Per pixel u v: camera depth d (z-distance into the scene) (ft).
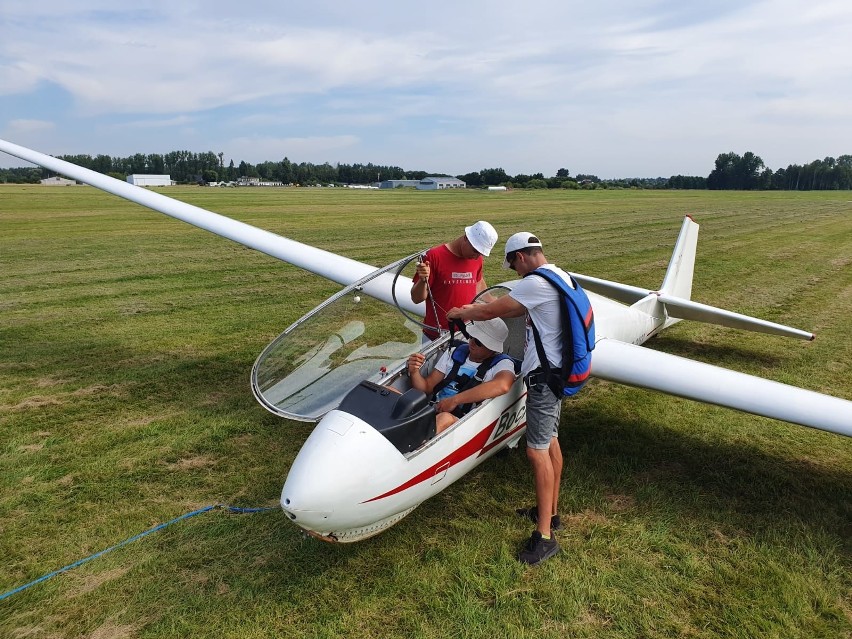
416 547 10.42
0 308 26.96
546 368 9.82
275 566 9.91
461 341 12.67
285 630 8.57
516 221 74.23
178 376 18.52
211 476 12.71
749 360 20.08
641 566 9.86
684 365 12.94
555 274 9.89
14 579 9.68
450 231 61.36
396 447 9.54
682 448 13.91
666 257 41.52
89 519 11.23
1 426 15.02
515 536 10.68
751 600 9.11
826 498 11.87
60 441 14.25
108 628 8.68
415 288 12.66
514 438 12.52
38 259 40.65
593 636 8.46
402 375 12.12
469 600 9.09
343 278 18.97
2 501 11.78
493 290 12.13
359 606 9.02
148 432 14.69
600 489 12.16
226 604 9.09
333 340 11.71
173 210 21.53
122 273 35.78
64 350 21.02
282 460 13.35
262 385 11.10
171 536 10.69
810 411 11.30
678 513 11.36
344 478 8.82
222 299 29.07
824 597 9.12
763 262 40.50
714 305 27.73
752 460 13.33
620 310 17.79
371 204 118.42
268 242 20.79
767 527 10.90
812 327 24.02
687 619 8.76
